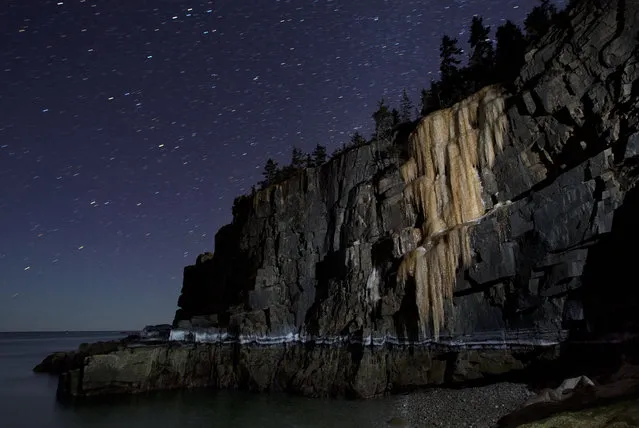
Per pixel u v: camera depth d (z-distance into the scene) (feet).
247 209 183.32
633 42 102.94
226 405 120.88
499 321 103.24
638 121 95.14
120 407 125.59
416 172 134.41
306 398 122.42
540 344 95.81
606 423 51.88
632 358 80.59
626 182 91.97
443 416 86.58
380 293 125.18
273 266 156.35
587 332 89.66
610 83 103.40
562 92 110.01
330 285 137.28
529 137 115.24
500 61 162.40
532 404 73.05
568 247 95.71
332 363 125.70
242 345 148.97
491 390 94.27
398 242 124.67
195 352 155.74
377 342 119.85
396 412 96.78
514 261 103.04
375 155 150.30
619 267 88.63
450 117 131.44
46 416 118.73
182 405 124.16
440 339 110.73
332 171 155.22
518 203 106.01
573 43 111.45
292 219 160.04
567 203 97.96
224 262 190.80
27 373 232.53
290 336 144.15
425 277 114.83
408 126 164.96
